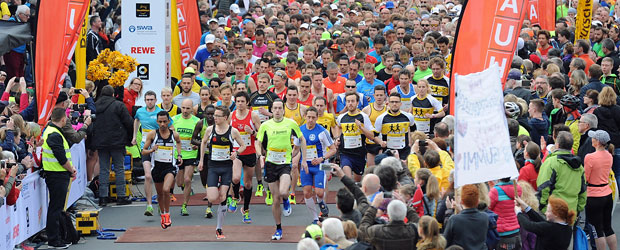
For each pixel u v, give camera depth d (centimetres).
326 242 2508
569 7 8925
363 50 5934
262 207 4662
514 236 3027
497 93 2848
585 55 5747
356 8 9106
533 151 3497
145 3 5334
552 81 4538
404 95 4897
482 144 2786
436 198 3022
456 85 2705
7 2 6038
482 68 3916
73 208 4400
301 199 4822
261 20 7631
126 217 4431
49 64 4178
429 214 3027
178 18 5934
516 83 4669
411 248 2570
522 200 3064
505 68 3888
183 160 4459
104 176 4669
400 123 4353
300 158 4356
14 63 5528
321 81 4897
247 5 9000
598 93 4319
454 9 8812
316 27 7194
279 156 3953
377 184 2850
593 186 3609
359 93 4944
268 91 4797
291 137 3988
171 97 4778
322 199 4247
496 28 3884
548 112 4522
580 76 4681
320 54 6531
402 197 2845
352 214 2764
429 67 5338
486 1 3897
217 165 4047
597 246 3650
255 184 5200
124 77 4947
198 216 4472
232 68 5762
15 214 3584
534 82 4931
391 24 7438
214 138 4028
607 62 5062
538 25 7175
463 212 2744
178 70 5822
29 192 3806
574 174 3425
